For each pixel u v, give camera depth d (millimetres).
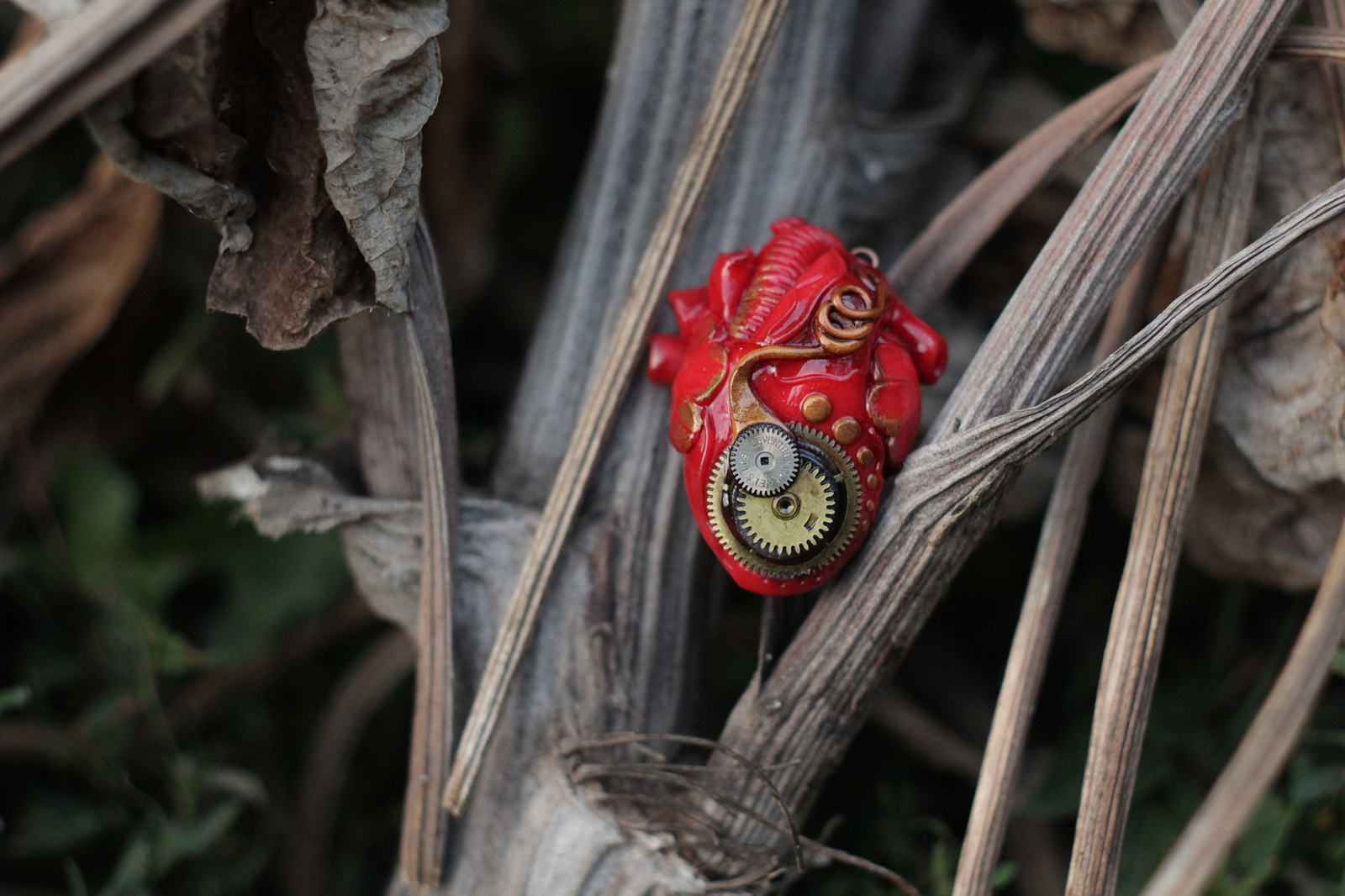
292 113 314
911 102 416
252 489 354
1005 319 327
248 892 430
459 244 490
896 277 351
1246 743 320
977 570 454
